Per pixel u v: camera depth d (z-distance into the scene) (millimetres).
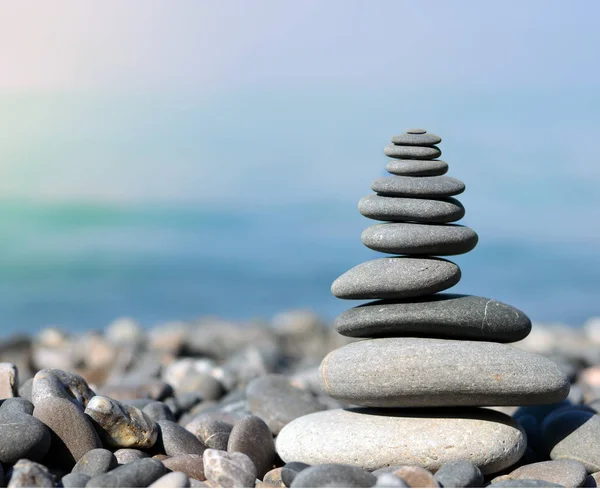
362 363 821
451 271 836
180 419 1013
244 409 1014
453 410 842
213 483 776
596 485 818
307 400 972
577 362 1465
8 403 827
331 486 744
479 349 819
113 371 1411
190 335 1863
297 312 2180
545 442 878
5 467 773
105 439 828
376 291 834
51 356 1540
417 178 847
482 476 786
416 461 810
